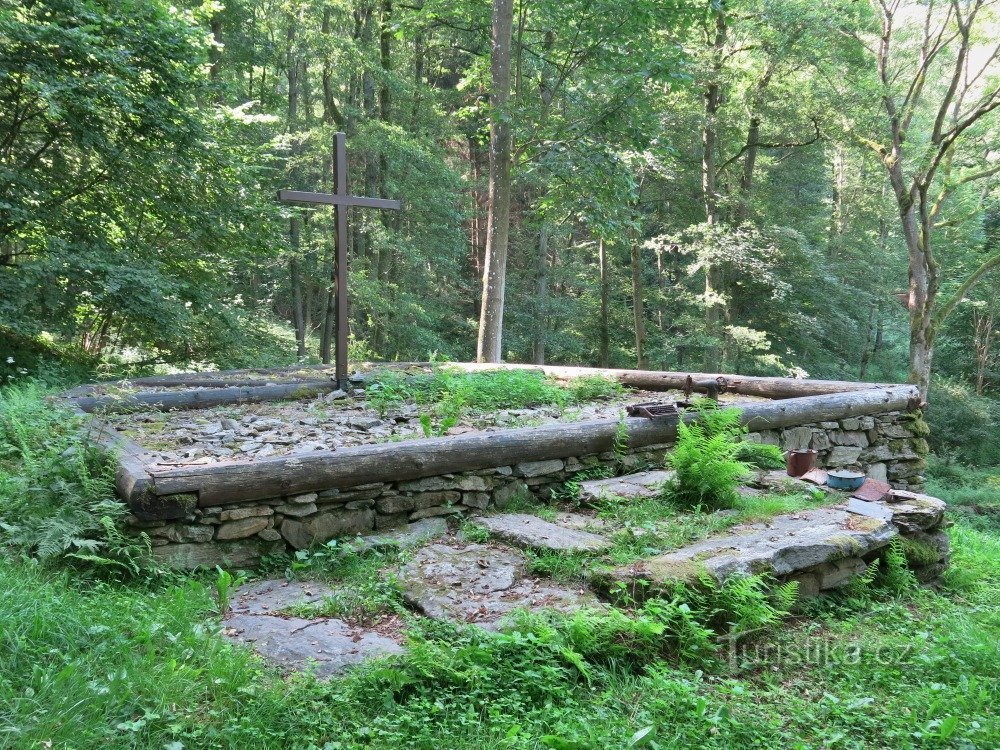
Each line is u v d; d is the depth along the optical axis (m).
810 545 4.29
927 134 23.00
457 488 5.03
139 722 2.45
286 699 2.74
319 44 17.62
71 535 3.69
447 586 3.84
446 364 10.73
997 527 16.81
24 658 2.71
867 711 3.25
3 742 2.25
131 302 10.38
